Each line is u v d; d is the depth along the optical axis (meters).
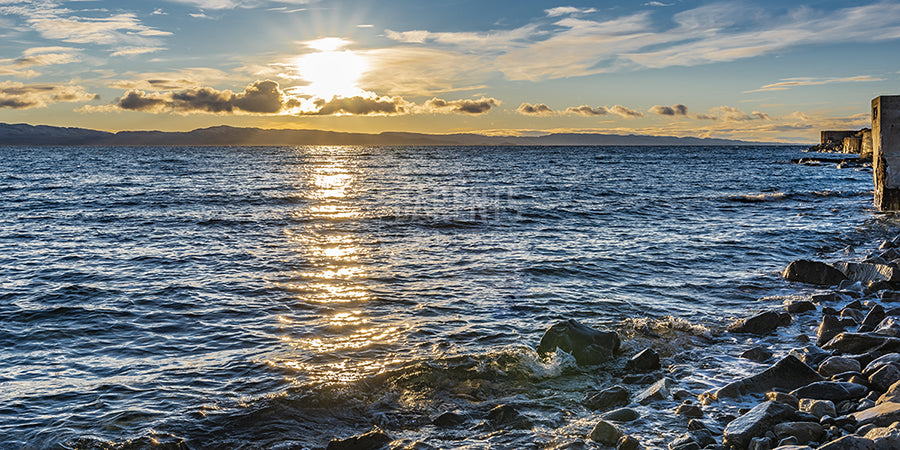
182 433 6.22
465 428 6.32
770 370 7.27
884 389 6.73
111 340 9.45
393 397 7.08
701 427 6.07
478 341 9.16
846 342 8.31
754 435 5.71
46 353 8.90
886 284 12.20
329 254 16.75
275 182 50.03
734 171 68.00
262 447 5.99
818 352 8.29
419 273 14.16
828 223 23.33
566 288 12.70
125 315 10.77
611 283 13.26
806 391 6.68
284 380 7.61
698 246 17.95
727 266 15.24
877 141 23.73
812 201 32.84
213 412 6.68
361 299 11.77
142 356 8.70
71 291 12.51
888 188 23.02
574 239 19.36
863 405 6.26
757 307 11.43
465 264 15.18
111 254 16.83
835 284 13.12
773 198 34.22
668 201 32.72
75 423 6.45
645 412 6.58
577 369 7.95
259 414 6.61
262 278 13.70
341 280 13.46
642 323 10.08
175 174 62.50
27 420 6.54
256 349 8.90
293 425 6.44
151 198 34.59
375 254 16.70
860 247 18.14
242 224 23.17
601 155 148.00
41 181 50.53
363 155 156.38
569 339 8.39
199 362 8.37
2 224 23.30
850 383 6.83
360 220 24.27
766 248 17.75
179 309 11.14
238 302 11.61
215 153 177.25
